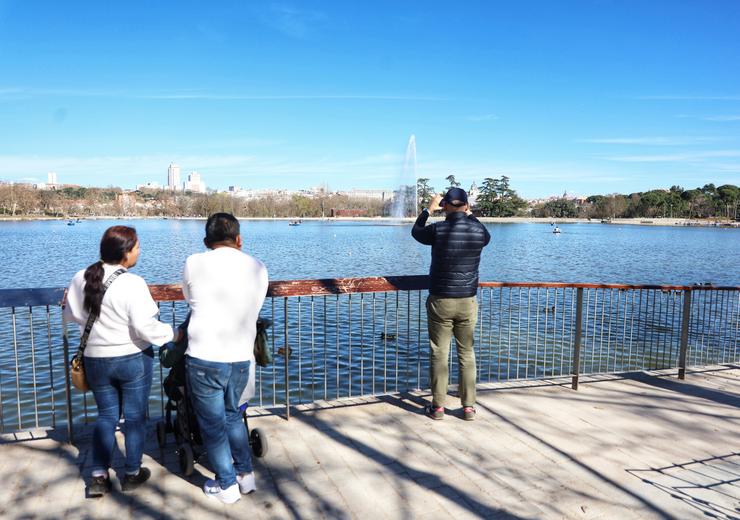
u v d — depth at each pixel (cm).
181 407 325
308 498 308
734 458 378
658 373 607
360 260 4556
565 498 315
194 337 290
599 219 18475
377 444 384
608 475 346
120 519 282
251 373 310
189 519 284
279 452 368
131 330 291
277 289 408
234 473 305
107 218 19738
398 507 300
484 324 1470
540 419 443
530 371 1044
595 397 507
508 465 356
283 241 7544
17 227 12488
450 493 317
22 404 938
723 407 486
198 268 292
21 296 359
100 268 287
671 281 3250
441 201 427
